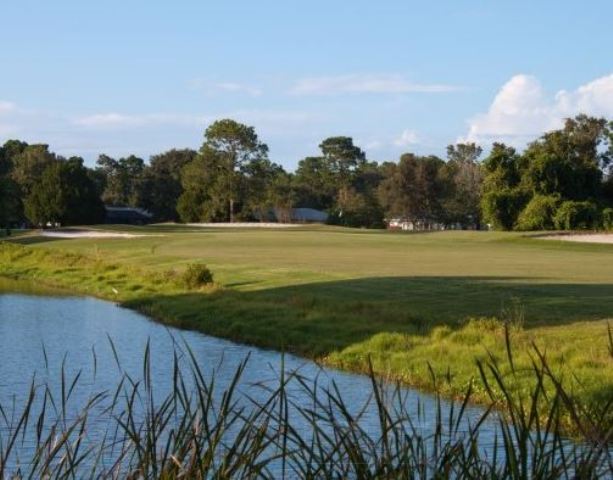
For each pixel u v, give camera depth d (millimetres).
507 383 16531
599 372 16141
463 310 26875
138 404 16125
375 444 5094
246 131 133000
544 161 95500
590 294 29797
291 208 134000
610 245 69625
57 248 74812
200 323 30469
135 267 50094
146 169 175875
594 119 111938
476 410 14867
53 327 30797
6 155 165750
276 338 26078
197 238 81375
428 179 135250
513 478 4309
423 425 11836
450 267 44188
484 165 101312
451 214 135125
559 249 65750
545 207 92312
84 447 11602
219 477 4766
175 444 4875
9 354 24438
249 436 4887
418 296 30875
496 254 57656
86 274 50438
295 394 16906
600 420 4320
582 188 97562
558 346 19281
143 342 26938
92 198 127250
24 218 138000
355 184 179500
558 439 4414
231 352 24672
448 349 20422
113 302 39375
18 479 5328
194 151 179625
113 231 97812
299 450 5148
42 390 18188
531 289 31641
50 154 157125
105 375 20562
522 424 4344
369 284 35375
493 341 20578
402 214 136625
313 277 39281
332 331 25516
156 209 160875
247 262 50000
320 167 189000
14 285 48438
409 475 4664
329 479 4695
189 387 18562
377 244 70875
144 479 4891
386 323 25562
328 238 80188
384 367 20625
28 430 12867
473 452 4582
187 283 39594
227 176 131375
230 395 4848
